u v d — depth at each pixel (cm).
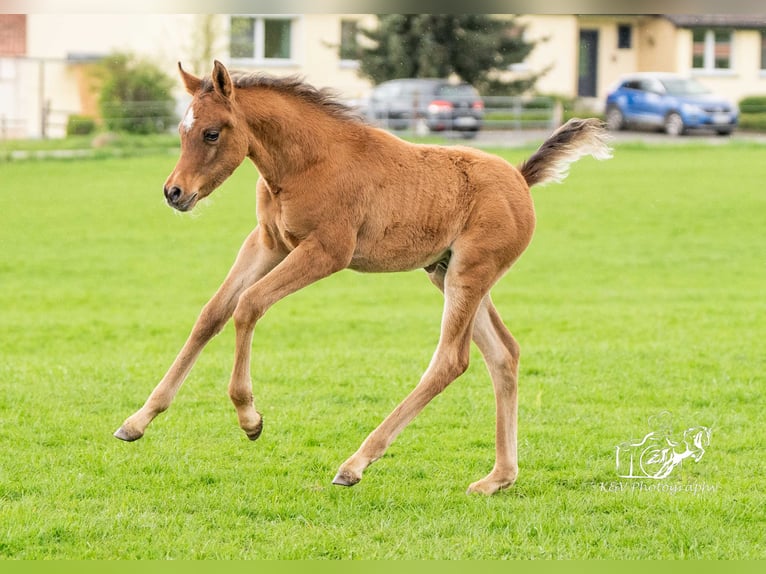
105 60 4556
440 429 1056
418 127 4194
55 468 901
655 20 5450
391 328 1655
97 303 1977
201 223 2884
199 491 853
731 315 1736
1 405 1114
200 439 1004
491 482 866
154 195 3247
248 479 884
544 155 919
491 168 879
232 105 812
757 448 996
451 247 870
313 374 1277
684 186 3384
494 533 775
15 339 1588
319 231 827
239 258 873
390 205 845
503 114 4638
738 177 3528
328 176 829
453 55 4841
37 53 4653
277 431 1036
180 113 4541
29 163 3744
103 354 1465
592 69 5572
